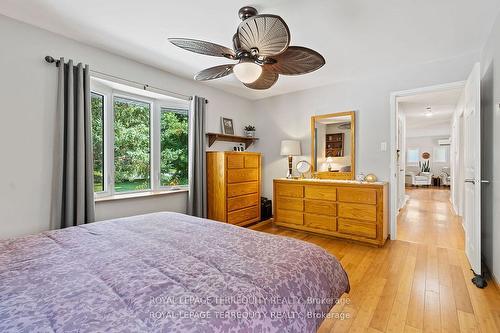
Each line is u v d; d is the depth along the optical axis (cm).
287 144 399
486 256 236
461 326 153
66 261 117
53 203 229
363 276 221
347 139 361
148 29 225
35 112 219
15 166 209
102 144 292
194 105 350
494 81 209
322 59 183
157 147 348
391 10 194
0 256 123
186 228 171
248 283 96
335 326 155
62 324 72
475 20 207
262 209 429
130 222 188
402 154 542
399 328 153
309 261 121
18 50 210
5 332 69
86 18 207
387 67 313
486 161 237
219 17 205
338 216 322
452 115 599
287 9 193
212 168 365
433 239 325
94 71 257
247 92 427
